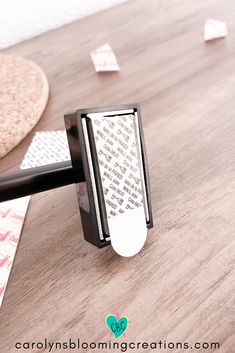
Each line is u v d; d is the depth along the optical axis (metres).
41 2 0.50
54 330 0.17
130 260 0.20
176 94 0.32
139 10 0.52
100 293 0.18
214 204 0.22
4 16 0.48
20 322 0.18
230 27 0.43
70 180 0.19
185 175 0.24
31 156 0.27
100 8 0.55
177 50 0.39
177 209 0.22
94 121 0.18
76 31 0.48
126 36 0.45
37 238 0.22
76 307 0.18
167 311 0.17
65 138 0.28
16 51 0.46
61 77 0.38
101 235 0.20
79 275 0.19
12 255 0.21
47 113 0.32
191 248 0.20
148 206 0.21
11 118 0.30
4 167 0.27
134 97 0.33
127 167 0.19
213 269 0.19
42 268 0.20
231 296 0.17
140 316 0.17
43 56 0.43
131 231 0.19
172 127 0.29
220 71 0.34
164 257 0.20
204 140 0.27
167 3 0.53
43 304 0.18
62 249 0.21
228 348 0.16
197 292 0.18
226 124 0.28
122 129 0.19
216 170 0.24
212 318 0.17
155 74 0.36
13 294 0.19
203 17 0.46
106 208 0.19
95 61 0.38
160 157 0.26
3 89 0.33
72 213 0.23
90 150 0.19
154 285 0.18
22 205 0.24
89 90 0.35
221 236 0.20
